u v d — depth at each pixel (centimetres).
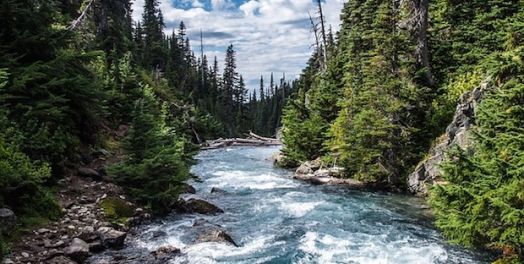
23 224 1166
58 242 1130
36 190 1274
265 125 12169
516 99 1143
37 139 1396
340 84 3216
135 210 1524
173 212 1695
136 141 1698
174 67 8544
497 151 1156
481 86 1903
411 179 2230
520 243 1052
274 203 1972
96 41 4019
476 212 1049
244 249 1312
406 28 2611
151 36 7888
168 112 4219
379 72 2411
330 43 5534
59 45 1741
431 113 2366
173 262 1166
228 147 5356
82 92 1766
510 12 2378
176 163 1692
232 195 2164
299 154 3153
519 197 991
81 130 1942
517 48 1266
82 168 1684
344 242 1400
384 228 1569
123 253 1209
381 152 2298
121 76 3016
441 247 1348
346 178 2534
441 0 2984
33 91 1480
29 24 1634
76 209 1377
